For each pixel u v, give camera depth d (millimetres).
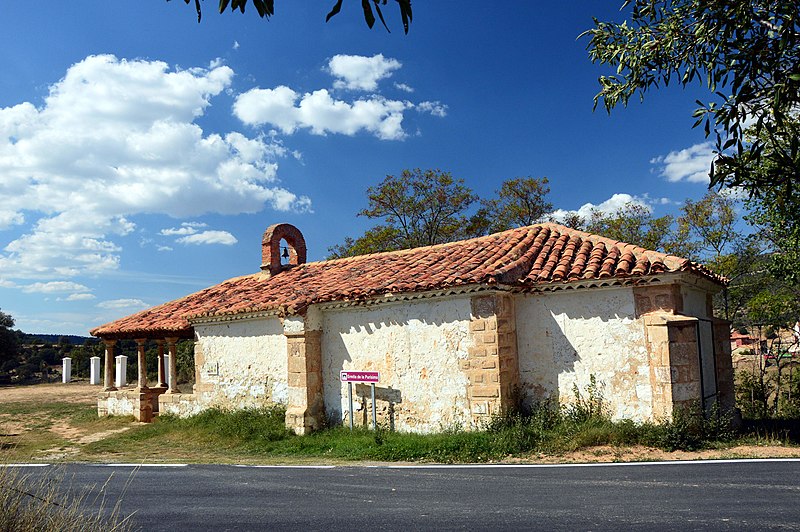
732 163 5027
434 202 32406
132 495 7996
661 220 24484
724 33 5082
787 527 5453
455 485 7727
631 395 9969
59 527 5012
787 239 11461
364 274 14031
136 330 17203
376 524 6180
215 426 14000
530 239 12938
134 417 17641
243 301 15078
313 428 12578
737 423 10922
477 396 10656
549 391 10719
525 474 8133
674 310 9727
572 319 10625
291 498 7496
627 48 6797
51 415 19719
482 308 10750
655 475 7633
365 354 12383
